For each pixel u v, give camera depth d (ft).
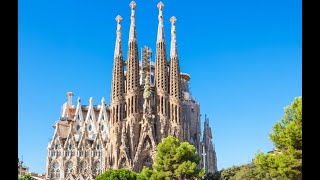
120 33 510.58
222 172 319.88
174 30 516.32
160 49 502.38
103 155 484.74
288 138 147.64
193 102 550.36
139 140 464.24
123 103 483.92
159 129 472.44
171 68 499.92
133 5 515.09
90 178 442.91
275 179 226.17
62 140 501.56
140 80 545.44
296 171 148.87
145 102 473.26
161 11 515.91
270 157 158.81
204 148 535.19
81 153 490.90
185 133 507.71
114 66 495.82
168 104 486.79
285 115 159.63
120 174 256.52
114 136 469.16
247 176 270.05
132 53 497.05
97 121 557.33
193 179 308.40
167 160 304.91
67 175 460.96
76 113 557.33
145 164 450.71
